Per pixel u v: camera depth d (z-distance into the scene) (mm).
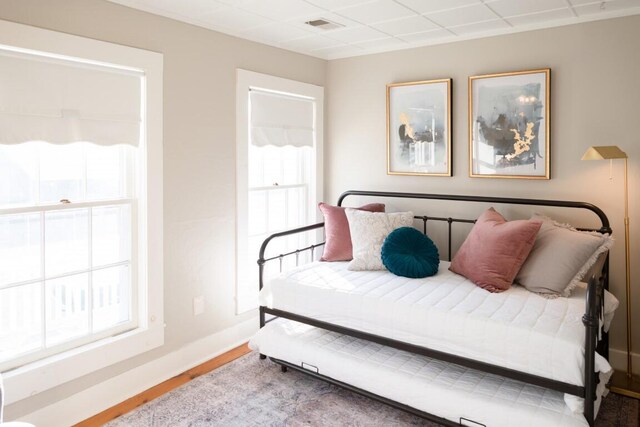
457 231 3641
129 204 2824
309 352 2830
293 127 3914
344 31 3352
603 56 3006
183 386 2938
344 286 2877
